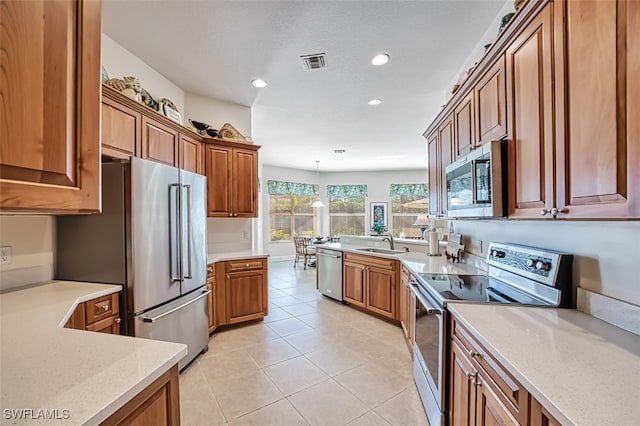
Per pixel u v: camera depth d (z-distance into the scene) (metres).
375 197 9.49
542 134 1.22
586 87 0.98
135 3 1.99
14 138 0.60
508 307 1.47
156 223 2.21
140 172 2.07
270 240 8.41
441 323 1.59
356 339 3.04
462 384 1.38
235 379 2.30
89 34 0.76
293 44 2.49
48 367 0.88
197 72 2.97
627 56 0.83
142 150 2.45
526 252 1.70
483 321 1.28
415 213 9.34
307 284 5.49
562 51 1.09
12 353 0.97
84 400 0.72
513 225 1.99
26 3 0.62
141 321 2.05
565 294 1.44
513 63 1.44
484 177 1.62
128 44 2.48
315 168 9.02
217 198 3.45
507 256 1.90
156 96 2.95
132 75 2.64
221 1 1.98
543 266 1.53
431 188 3.14
